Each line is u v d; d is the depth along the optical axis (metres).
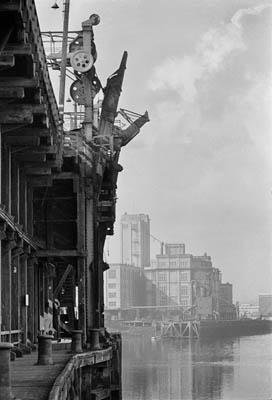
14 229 38.59
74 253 52.06
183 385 127.00
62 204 53.97
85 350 43.78
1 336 36.97
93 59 58.28
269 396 112.44
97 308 53.16
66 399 25.81
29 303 48.06
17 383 25.12
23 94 32.94
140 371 153.25
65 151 51.91
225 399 109.69
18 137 40.41
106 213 64.19
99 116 66.69
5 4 25.95
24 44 29.22
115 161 61.19
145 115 66.38
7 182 40.28
